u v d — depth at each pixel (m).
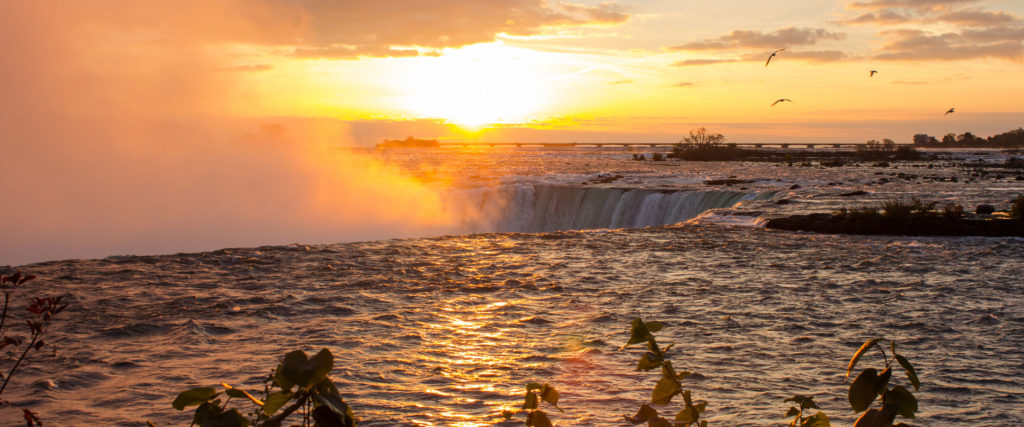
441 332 12.09
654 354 2.10
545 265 19.50
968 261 20.62
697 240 25.03
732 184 55.22
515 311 13.80
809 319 13.18
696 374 9.67
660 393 2.09
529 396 2.19
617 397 8.66
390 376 9.58
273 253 20.91
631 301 14.80
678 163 115.56
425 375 9.64
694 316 13.38
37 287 15.62
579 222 49.53
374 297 15.11
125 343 11.34
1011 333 12.12
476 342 11.45
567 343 11.34
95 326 12.34
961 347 11.23
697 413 2.10
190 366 10.03
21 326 12.23
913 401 1.62
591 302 14.70
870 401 1.64
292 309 13.84
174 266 18.56
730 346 11.20
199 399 1.61
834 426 7.52
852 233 27.62
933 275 18.22
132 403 8.49
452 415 8.06
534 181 65.62
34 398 8.62
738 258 21.03
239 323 12.66
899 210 27.95
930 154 152.75
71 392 8.91
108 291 15.37
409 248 22.52
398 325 12.59
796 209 33.50
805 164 101.94
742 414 8.02
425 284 16.61
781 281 17.27
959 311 13.89
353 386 9.12
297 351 1.51
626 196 47.66
